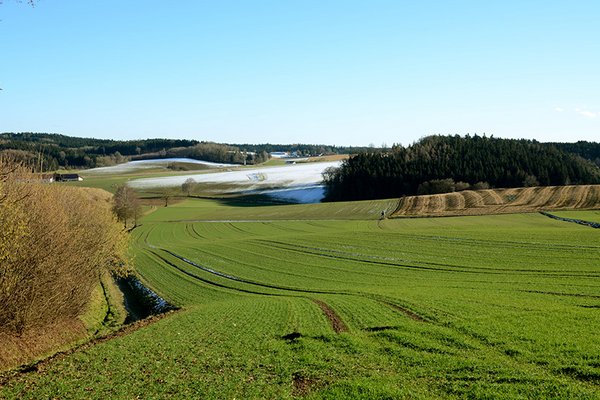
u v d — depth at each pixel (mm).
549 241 62781
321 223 111562
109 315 44562
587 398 14602
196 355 24281
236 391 18375
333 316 32875
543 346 20531
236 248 80875
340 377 19000
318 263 64375
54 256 30562
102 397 18391
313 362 21297
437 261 58406
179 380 20156
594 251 55031
